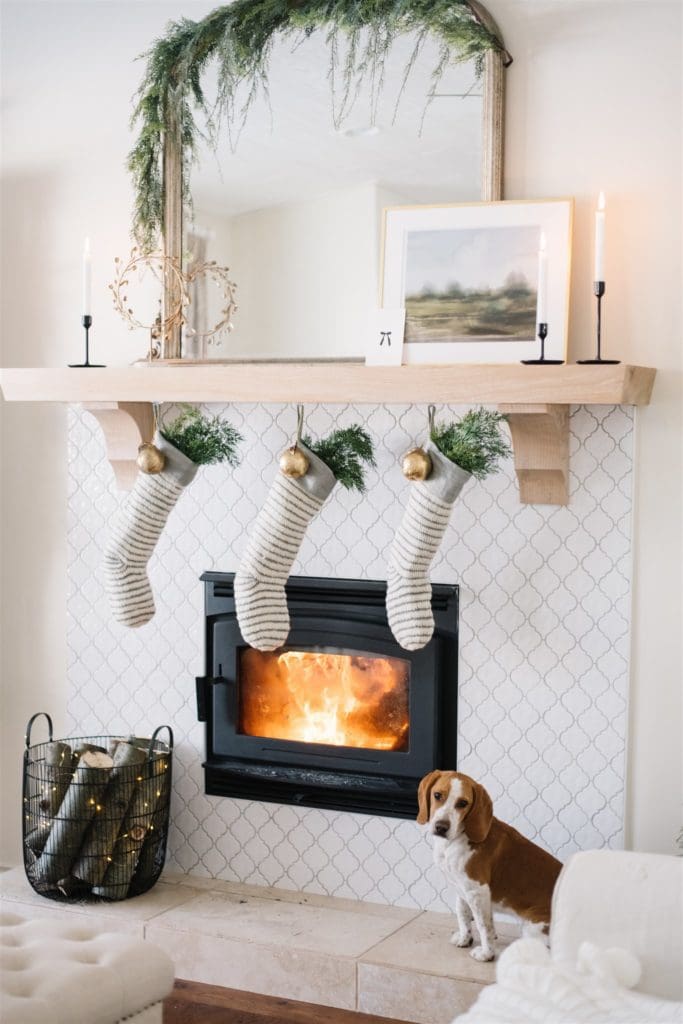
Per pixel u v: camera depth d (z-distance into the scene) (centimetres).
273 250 313
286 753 317
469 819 267
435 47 293
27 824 316
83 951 218
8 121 350
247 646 321
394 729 310
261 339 315
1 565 356
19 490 353
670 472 280
